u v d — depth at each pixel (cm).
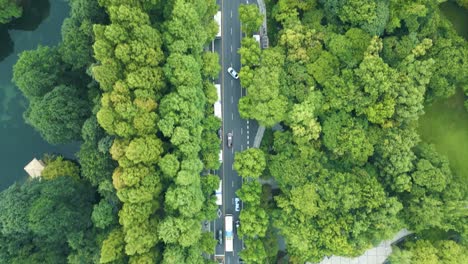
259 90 10981
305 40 11369
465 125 12456
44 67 11062
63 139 11188
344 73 11175
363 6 10925
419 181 11062
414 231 11775
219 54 12150
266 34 12238
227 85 12119
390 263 11806
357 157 11188
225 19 12194
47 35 12562
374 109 11200
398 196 11625
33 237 10450
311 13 11662
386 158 11306
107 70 9912
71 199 10744
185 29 10538
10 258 10194
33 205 10225
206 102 11356
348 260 12150
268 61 11125
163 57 10588
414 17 11425
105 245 9738
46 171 11288
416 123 11781
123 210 9925
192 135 10519
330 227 10844
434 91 11731
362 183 11069
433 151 11588
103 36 10112
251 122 12088
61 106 10606
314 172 10962
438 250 11325
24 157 12200
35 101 10956
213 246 11000
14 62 12550
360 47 11231
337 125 11175
